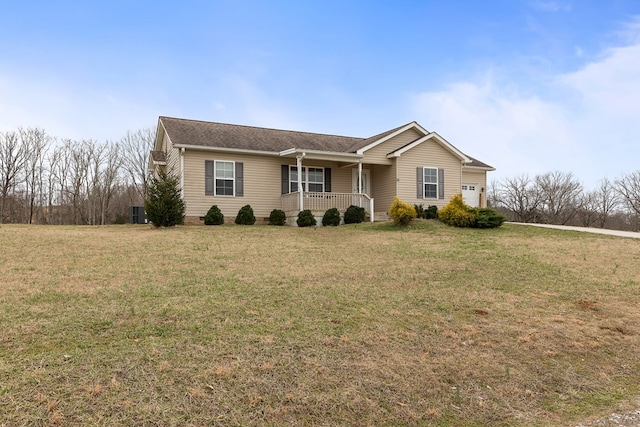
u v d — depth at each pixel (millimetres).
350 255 9766
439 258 9492
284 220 17781
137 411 2844
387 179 19922
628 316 5590
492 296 6387
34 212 38000
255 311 5184
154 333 4320
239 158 17781
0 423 2623
